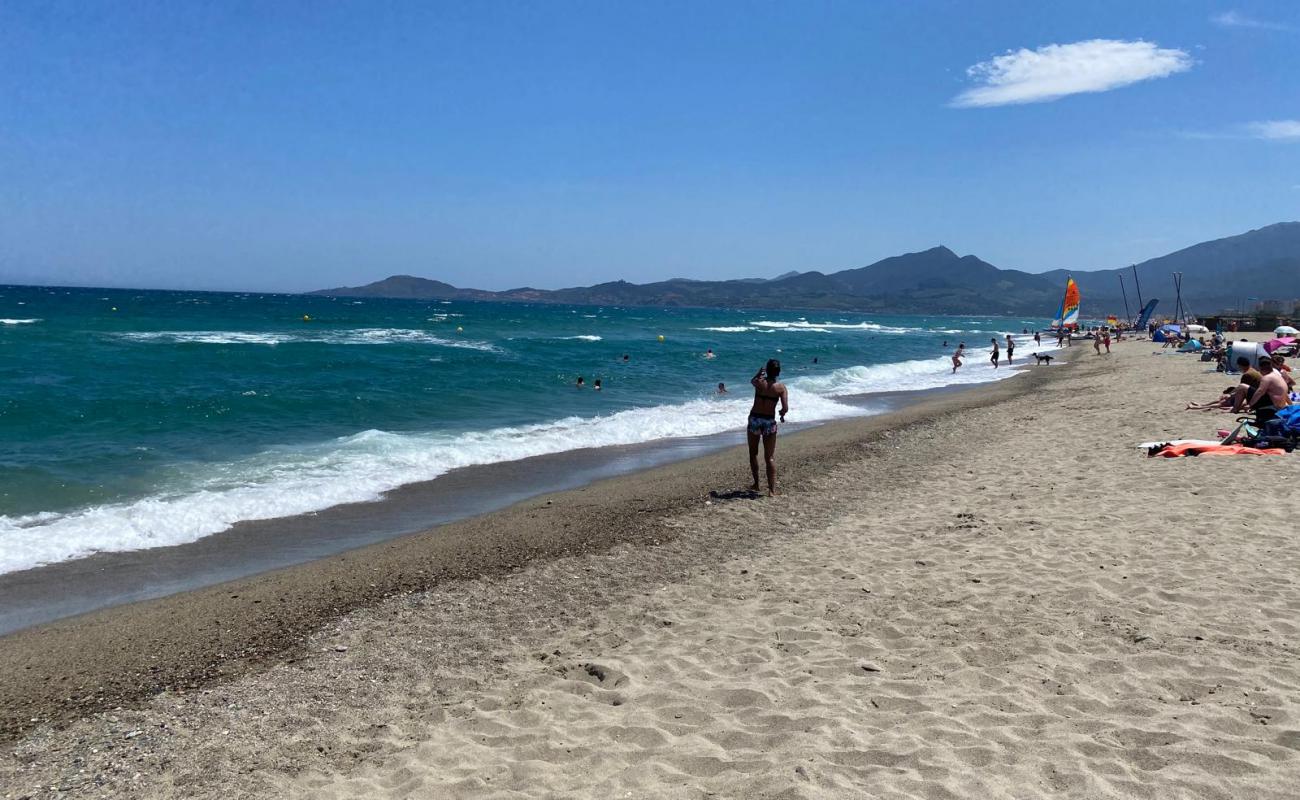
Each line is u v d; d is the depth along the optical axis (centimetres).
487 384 2491
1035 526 761
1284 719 371
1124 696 408
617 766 366
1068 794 320
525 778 360
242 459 1279
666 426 1759
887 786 331
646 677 475
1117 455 1118
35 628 618
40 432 1434
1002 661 464
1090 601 548
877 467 1223
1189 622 500
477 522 925
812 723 397
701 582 668
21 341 3475
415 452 1382
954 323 16962
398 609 624
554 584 678
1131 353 4419
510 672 496
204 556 818
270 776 375
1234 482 877
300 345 3766
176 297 15288
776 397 1021
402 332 5634
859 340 6625
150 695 485
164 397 1838
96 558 805
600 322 9881
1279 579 570
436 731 416
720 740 388
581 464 1341
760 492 1048
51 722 452
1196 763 338
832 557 714
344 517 978
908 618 543
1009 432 1516
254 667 521
